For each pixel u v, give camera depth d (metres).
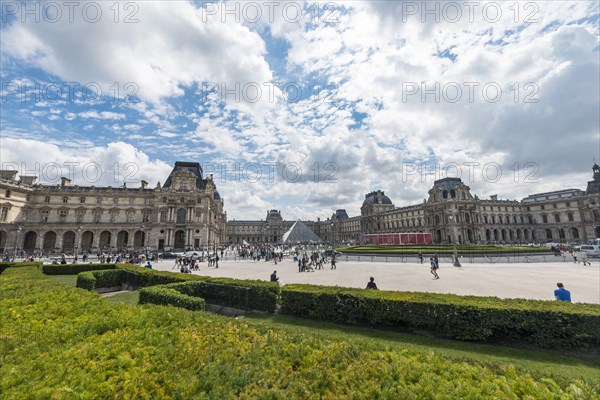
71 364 5.24
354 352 6.11
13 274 18.44
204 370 5.28
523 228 135.62
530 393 4.75
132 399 4.54
